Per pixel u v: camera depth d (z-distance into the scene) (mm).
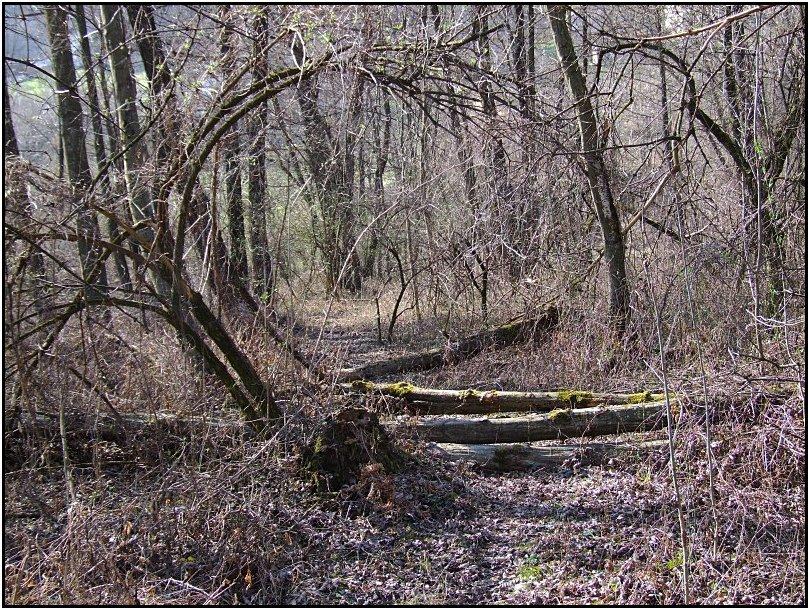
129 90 8148
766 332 7516
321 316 13461
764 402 6414
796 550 5133
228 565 5016
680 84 9992
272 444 6078
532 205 10781
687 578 4801
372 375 10289
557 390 8938
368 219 13320
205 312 6242
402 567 5285
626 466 6738
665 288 7344
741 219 7488
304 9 5594
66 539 4738
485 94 6613
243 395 6352
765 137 8883
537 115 7477
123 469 6168
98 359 6227
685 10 11211
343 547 5441
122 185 6699
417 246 13461
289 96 7031
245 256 10094
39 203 5684
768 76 9258
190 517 5227
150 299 7234
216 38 6289
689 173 7086
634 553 5328
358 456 6137
